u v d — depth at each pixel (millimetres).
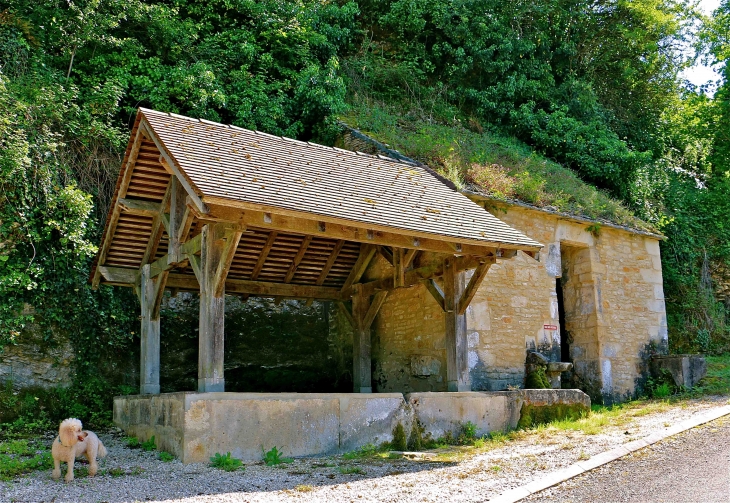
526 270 11141
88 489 5656
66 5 13195
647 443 6953
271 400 7301
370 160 10047
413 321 10930
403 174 9953
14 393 10008
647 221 14984
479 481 5785
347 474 6223
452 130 15688
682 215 16125
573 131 16453
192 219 8211
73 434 6008
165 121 8266
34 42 12344
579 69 20078
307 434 7465
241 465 6660
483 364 10234
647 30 20141
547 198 11875
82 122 11883
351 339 12680
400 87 17938
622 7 20156
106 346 11062
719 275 15656
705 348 14289
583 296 12211
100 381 10773
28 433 9305
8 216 10211
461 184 10688
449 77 18609
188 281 10094
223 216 6848
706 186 18375
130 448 7863
